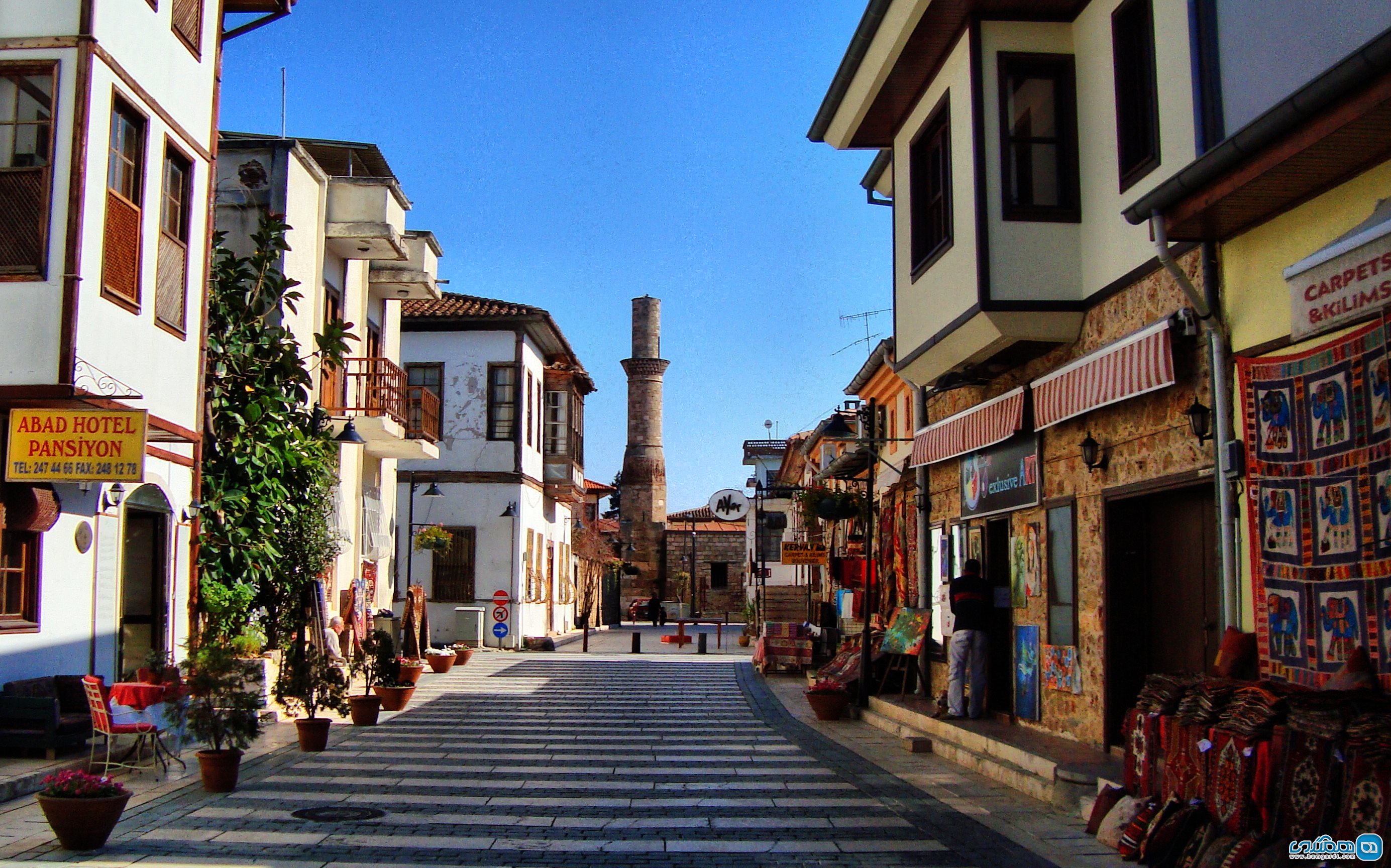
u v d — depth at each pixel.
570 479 36.94
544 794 9.98
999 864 7.50
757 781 10.76
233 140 18.34
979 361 12.55
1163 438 9.70
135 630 13.15
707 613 67.56
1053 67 11.59
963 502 14.92
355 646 20.27
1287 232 7.98
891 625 16.75
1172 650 10.20
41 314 10.42
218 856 7.52
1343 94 6.43
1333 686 7.05
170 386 12.67
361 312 22.41
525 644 32.12
